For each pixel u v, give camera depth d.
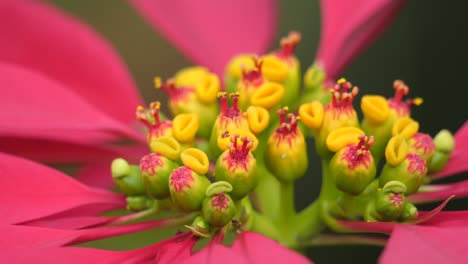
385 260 0.19
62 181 0.22
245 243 0.20
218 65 0.27
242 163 0.22
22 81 0.24
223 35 0.27
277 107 0.23
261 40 0.27
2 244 0.21
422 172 0.22
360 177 0.22
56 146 0.24
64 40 0.25
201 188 0.22
